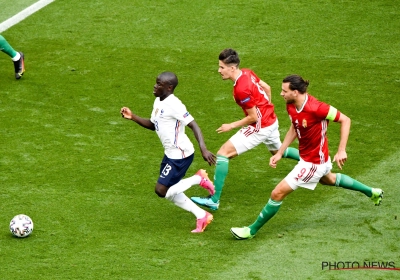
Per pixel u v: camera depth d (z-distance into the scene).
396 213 24.92
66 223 24.64
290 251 22.70
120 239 23.58
